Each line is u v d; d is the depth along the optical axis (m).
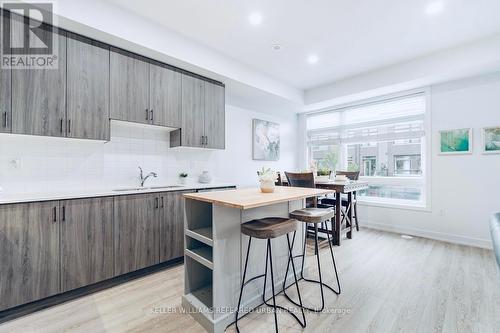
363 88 3.90
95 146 2.65
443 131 3.53
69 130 2.13
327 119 5.03
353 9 2.29
